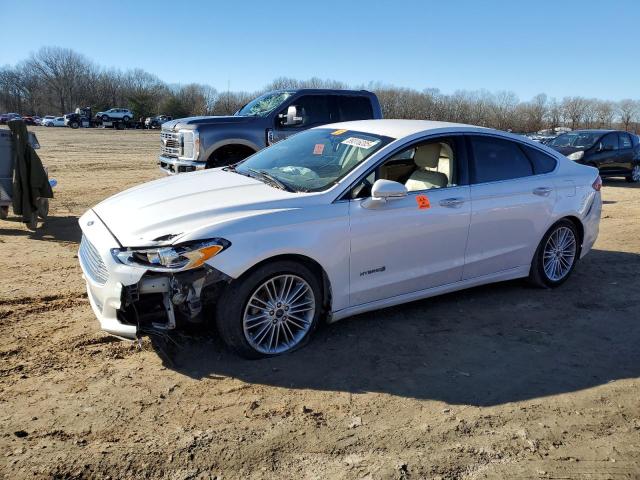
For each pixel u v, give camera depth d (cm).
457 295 543
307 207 402
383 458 296
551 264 564
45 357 391
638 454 307
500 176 511
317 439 309
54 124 6378
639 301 545
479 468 291
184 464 285
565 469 292
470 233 482
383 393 361
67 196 1095
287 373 381
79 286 543
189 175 516
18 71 10175
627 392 372
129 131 5231
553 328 474
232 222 373
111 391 350
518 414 342
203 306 371
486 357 416
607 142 1559
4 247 685
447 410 343
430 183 481
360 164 437
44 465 279
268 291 392
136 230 376
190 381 365
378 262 433
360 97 1034
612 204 1170
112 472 276
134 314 366
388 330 456
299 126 973
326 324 462
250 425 320
